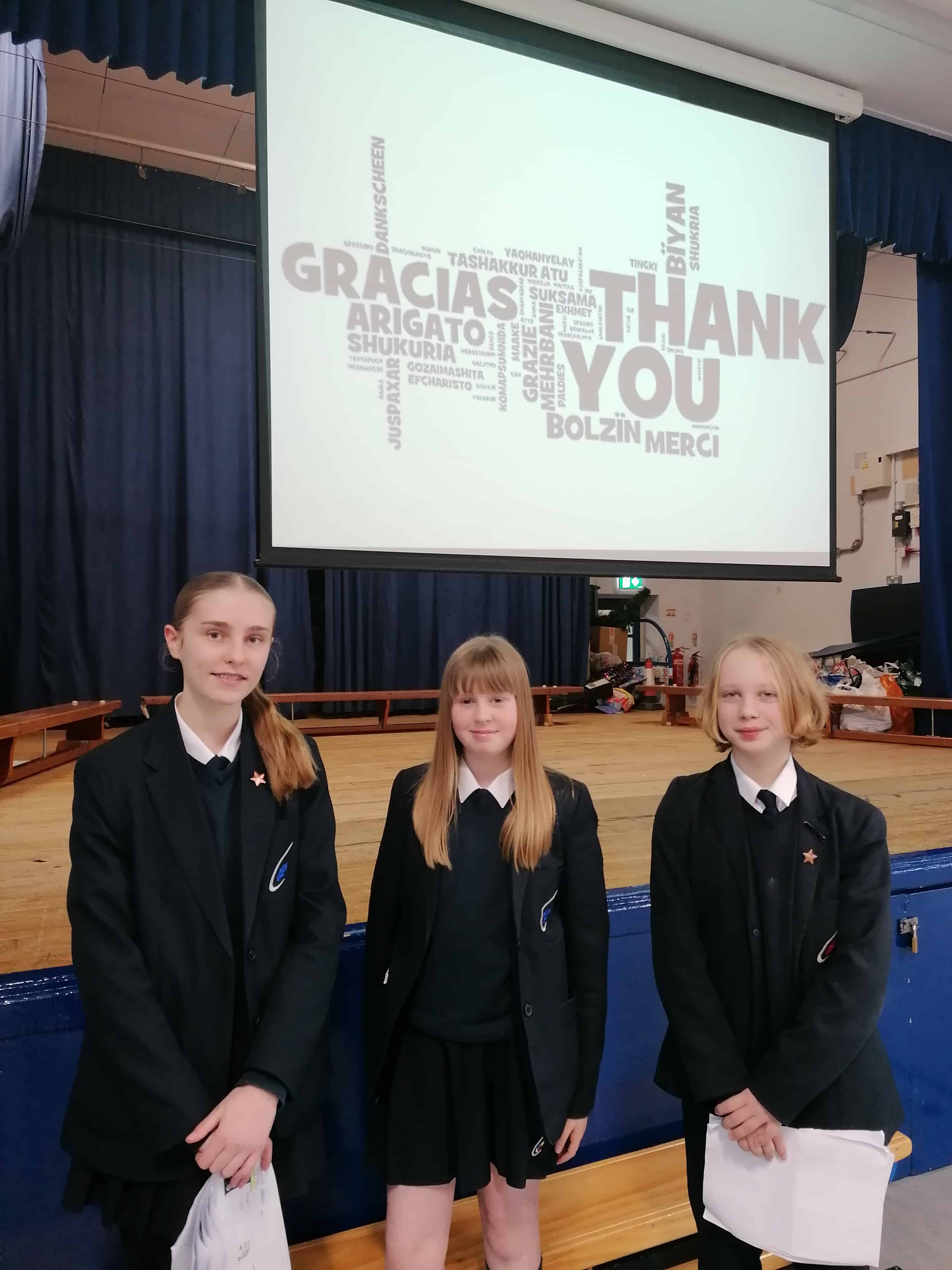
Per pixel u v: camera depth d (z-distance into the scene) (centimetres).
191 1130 86
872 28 285
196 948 93
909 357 600
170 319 543
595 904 114
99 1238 116
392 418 246
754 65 294
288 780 101
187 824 94
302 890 103
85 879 91
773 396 307
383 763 362
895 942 167
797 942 107
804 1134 103
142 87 440
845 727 512
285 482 234
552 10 263
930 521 452
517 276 264
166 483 550
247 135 486
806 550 313
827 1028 99
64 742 424
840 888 108
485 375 259
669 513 286
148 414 544
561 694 605
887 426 621
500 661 109
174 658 103
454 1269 124
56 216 510
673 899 113
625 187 280
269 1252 88
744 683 108
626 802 253
